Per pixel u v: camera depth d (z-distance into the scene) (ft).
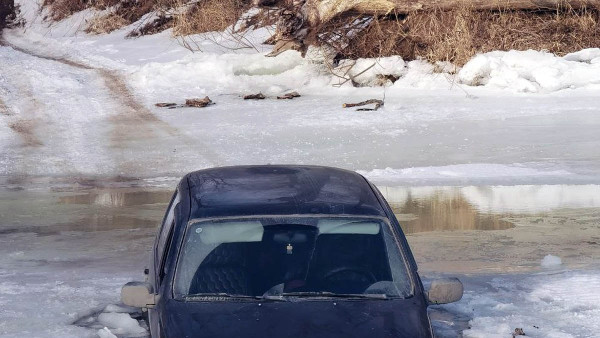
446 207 44.09
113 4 151.02
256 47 107.96
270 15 111.96
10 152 63.77
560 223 40.24
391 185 50.24
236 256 18.89
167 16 134.92
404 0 93.45
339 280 18.57
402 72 89.76
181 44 116.98
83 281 30.86
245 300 18.17
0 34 154.30
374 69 90.17
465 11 93.30
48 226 41.47
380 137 64.54
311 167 23.36
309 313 17.70
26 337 24.34
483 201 45.50
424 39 93.81
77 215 44.06
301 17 95.61
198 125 72.18
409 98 81.46
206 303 18.12
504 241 36.86
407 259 19.19
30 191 51.34
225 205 20.02
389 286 18.60
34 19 163.63
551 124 66.74
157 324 18.04
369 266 18.85
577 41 93.15
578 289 29.01
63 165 59.26
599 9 94.22
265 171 22.77
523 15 95.96
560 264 32.83
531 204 44.52
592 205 44.11
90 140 67.56
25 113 79.51
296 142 63.72
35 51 129.90
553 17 96.32
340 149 60.95
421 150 59.88
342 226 19.53
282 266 18.71
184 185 22.38
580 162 54.95
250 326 17.30
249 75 95.09
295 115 74.95
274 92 89.10
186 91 90.33
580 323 25.39
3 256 35.35
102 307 27.55
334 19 96.43
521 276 30.96
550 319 25.88
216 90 90.68
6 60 111.75
